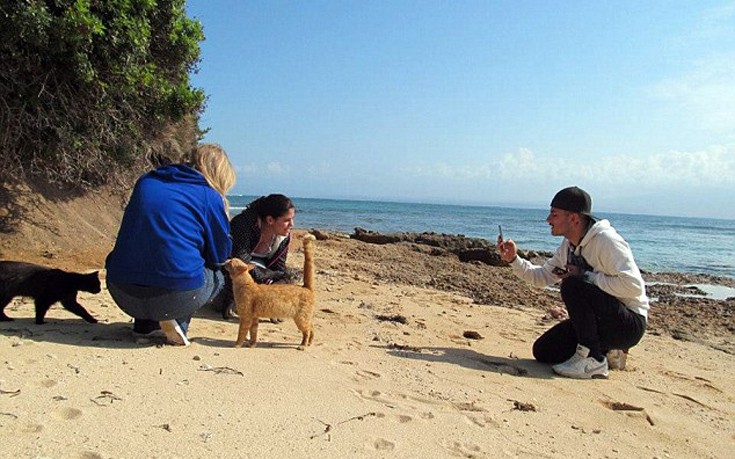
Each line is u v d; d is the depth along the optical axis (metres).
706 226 82.25
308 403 3.28
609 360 4.95
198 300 4.08
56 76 7.40
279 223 5.35
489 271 12.99
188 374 3.52
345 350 4.62
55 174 8.84
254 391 3.36
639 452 3.21
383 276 10.54
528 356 5.17
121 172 10.00
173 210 3.90
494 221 57.31
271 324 5.36
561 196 4.66
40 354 3.60
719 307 10.18
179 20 9.66
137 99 8.70
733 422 3.91
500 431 3.26
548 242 30.05
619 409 3.93
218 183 4.43
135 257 3.84
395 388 3.78
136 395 3.09
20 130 7.51
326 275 9.34
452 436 3.09
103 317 4.94
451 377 4.20
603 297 4.50
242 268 4.29
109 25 7.37
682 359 5.87
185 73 10.52
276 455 2.60
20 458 2.30
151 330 4.33
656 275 16.38
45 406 2.81
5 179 8.47
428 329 5.95
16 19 6.28
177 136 12.14
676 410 4.04
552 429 3.40
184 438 2.65
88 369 3.41
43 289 4.41
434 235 20.20
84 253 8.55
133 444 2.54
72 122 7.89
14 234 8.13
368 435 2.94
